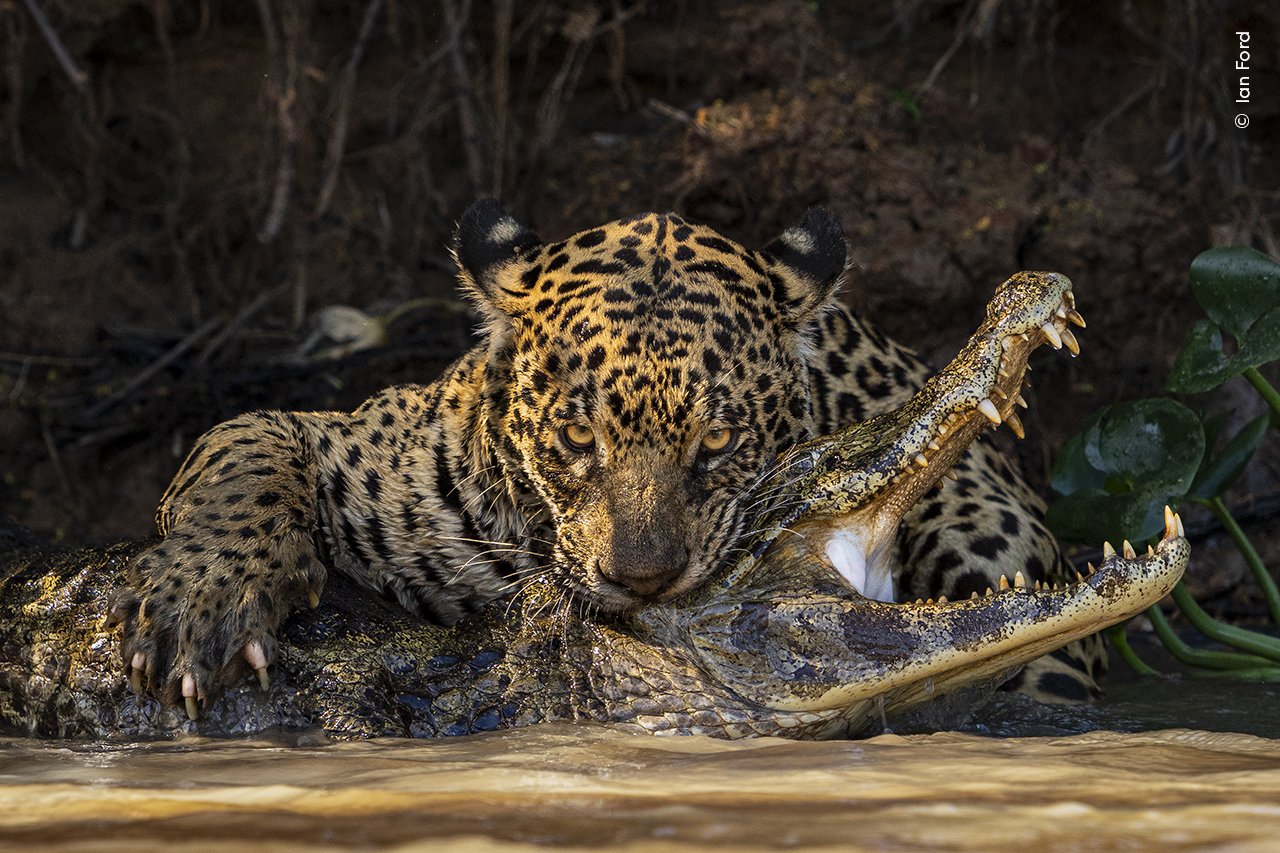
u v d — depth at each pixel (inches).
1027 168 585.3
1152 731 305.6
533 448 339.0
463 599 372.5
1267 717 348.8
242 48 695.7
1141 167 648.4
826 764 228.2
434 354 626.5
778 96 591.8
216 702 302.7
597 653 303.6
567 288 343.0
